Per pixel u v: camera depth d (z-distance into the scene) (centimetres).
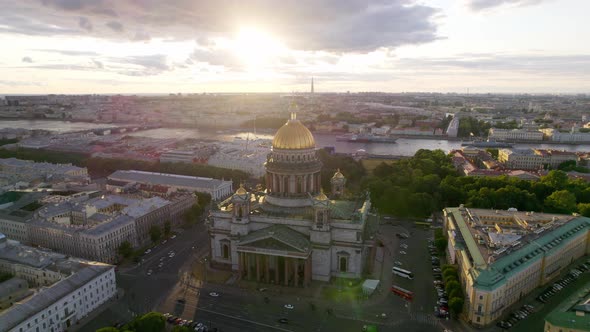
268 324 18700
